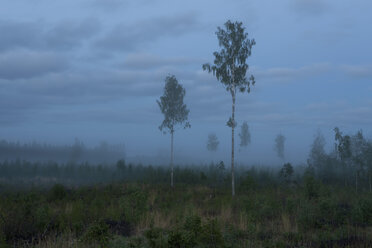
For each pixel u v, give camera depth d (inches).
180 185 1082.1
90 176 1489.9
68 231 358.3
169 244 262.8
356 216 437.7
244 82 855.7
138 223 423.2
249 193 832.9
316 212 467.8
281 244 314.2
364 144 971.9
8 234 347.6
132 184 1024.2
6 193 837.2
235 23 879.1
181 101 1179.9
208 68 867.4
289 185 1045.2
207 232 284.8
